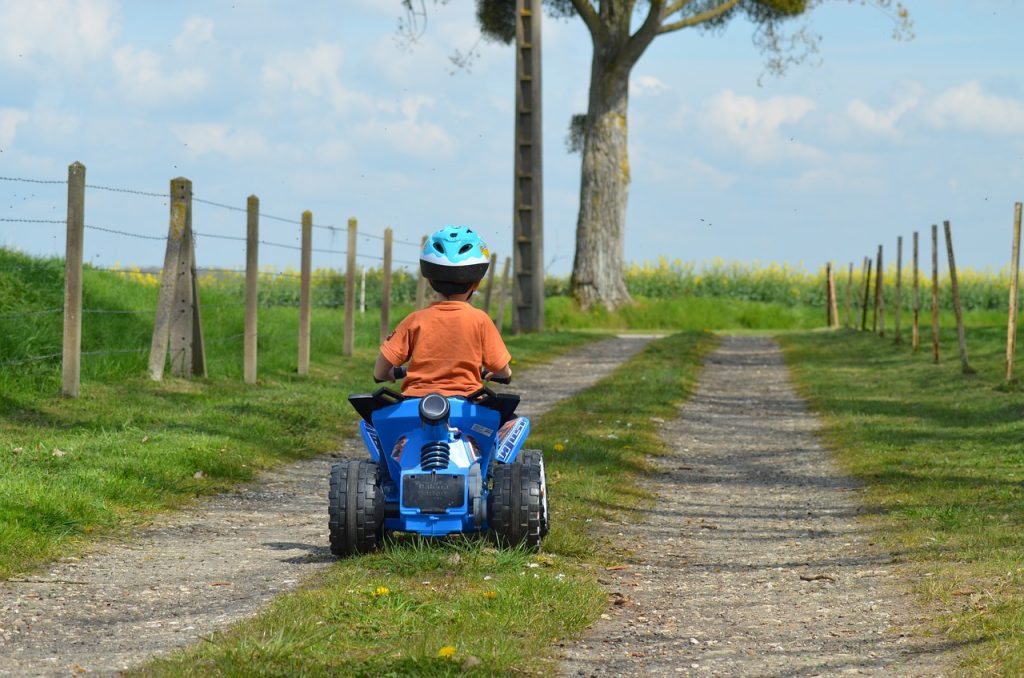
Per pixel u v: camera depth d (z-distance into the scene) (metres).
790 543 20.81
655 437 34.44
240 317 52.34
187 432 29.45
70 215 32.41
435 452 16.31
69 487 21.50
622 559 18.84
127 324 42.62
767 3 95.94
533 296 83.88
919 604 15.47
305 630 12.91
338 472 17.12
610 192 103.25
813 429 37.00
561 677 12.17
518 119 84.19
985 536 19.73
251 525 21.38
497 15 110.38
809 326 107.81
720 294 119.12
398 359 16.81
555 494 24.17
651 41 100.81
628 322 102.56
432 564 16.02
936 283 55.16
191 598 15.35
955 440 32.62
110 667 12.18
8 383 31.97
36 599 15.12
